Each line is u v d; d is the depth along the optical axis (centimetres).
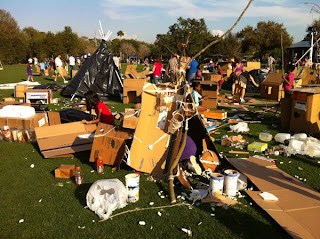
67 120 802
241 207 410
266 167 537
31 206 411
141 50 7956
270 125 887
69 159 588
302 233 343
